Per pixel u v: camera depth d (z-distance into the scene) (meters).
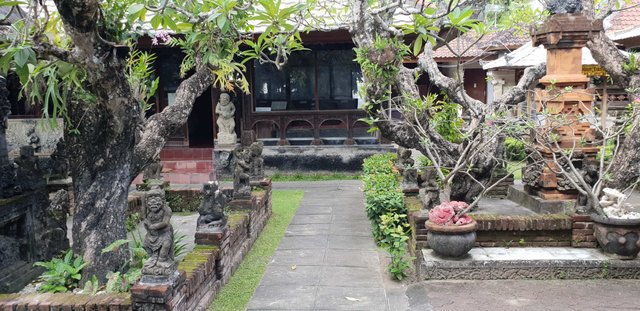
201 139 16.53
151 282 3.96
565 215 5.88
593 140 7.32
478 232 5.82
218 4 4.86
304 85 13.12
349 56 12.94
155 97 13.74
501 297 4.84
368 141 13.16
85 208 4.84
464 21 5.11
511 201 8.55
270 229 7.91
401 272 5.58
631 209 5.92
